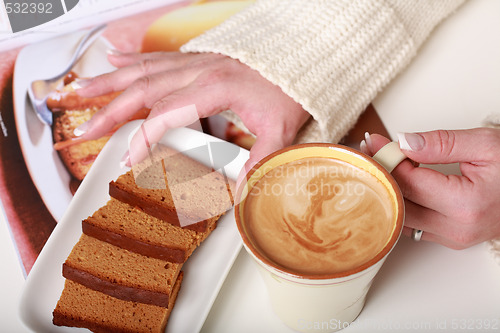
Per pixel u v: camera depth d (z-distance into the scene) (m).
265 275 0.41
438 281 0.48
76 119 0.59
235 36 0.58
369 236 0.41
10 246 0.51
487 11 0.69
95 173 0.54
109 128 0.58
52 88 0.61
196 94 0.55
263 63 0.55
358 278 0.39
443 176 0.46
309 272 0.40
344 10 0.59
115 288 0.47
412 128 0.58
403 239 0.50
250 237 0.41
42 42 0.65
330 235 0.41
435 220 0.47
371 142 0.47
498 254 0.48
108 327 0.46
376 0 0.60
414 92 0.61
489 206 0.45
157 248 0.48
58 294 0.48
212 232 0.51
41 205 0.53
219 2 0.70
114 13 0.68
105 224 0.50
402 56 0.61
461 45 0.65
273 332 0.46
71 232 0.50
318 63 0.56
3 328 0.47
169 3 0.70
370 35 0.59
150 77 0.57
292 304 0.43
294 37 0.58
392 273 0.48
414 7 0.63
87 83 0.60
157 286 0.46
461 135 0.45
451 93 0.61
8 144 0.57
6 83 0.61
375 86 0.59
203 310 0.46
